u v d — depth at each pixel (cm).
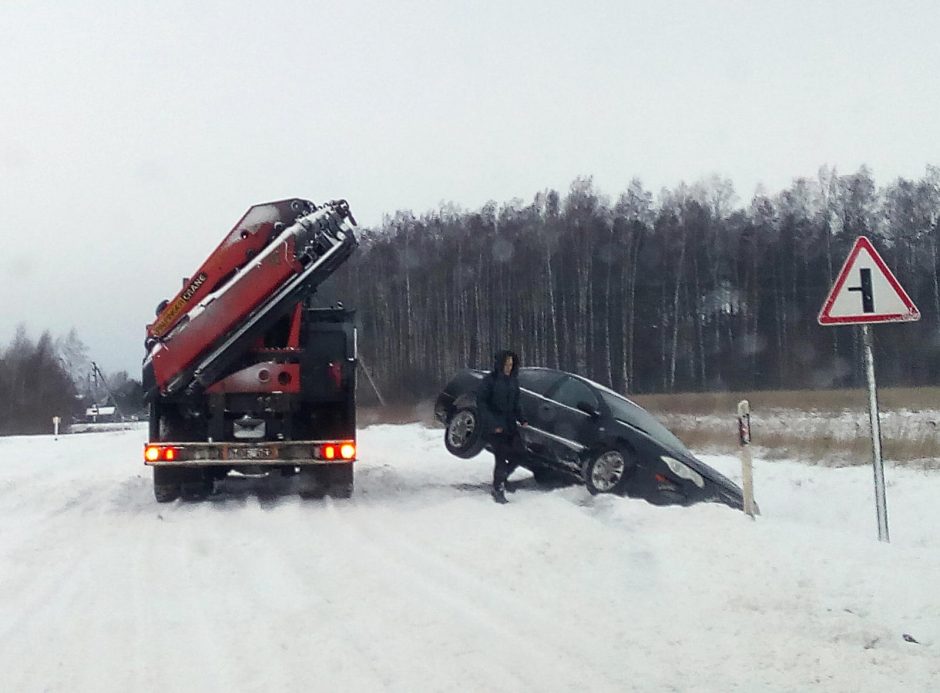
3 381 9606
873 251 972
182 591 788
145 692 542
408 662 589
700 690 545
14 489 1588
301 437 1338
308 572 853
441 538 1005
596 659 596
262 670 578
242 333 1269
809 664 590
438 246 6856
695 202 6700
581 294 6494
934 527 1296
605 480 1297
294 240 1257
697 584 780
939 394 4022
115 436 4459
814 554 852
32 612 723
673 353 6100
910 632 657
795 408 3594
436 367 6556
